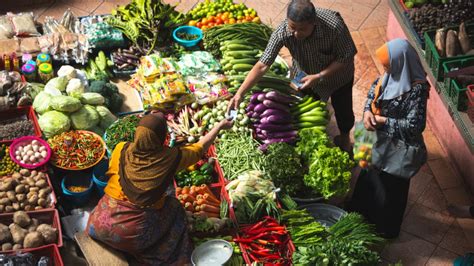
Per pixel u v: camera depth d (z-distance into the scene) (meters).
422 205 6.33
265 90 6.33
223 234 5.55
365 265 5.18
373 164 5.52
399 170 5.45
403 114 5.32
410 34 7.25
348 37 5.81
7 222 5.46
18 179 5.73
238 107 6.21
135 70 7.06
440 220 6.21
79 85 6.46
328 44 5.83
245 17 7.57
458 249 5.98
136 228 5.02
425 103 5.27
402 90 5.23
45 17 7.98
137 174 4.91
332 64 5.94
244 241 5.46
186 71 6.84
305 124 6.31
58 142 6.05
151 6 7.32
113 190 5.05
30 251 5.21
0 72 6.58
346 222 5.61
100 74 6.89
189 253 5.24
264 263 5.36
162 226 5.12
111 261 5.12
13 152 5.92
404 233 6.08
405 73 5.20
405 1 7.56
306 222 5.60
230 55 6.89
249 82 5.94
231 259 5.38
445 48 6.75
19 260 5.06
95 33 7.12
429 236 6.07
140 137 4.85
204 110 6.48
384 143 5.44
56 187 5.95
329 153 5.80
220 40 7.08
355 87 7.43
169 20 7.40
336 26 5.71
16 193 5.62
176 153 4.99
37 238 5.26
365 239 5.48
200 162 6.09
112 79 7.07
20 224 5.38
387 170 5.49
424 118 5.29
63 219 5.70
